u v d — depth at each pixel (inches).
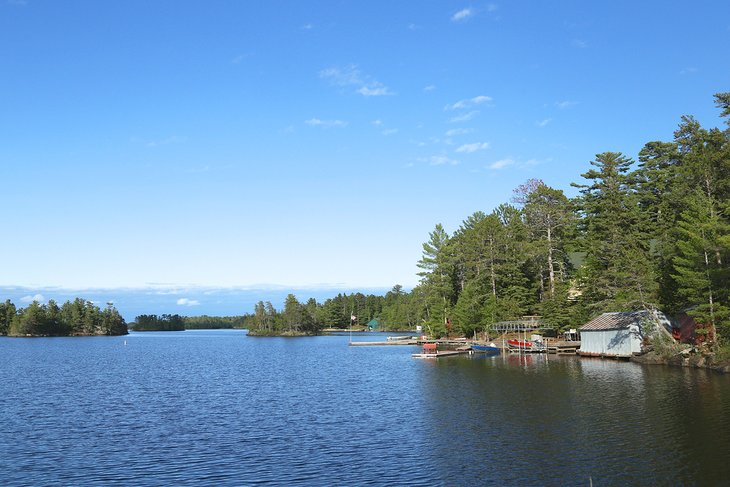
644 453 1061.1
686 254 2247.8
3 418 1633.9
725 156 2452.0
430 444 1198.9
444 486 928.9
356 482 964.6
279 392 2134.6
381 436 1291.8
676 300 2642.7
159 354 4864.7
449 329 5162.4
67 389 2341.3
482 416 1470.2
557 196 4173.2
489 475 976.3
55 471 1075.3
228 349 5615.2
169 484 984.9
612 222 3331.7
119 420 1584.6
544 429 1286.9
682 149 3449.8
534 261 4281.5
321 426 1430.9
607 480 926.4
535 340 3629.4
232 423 1509.6
